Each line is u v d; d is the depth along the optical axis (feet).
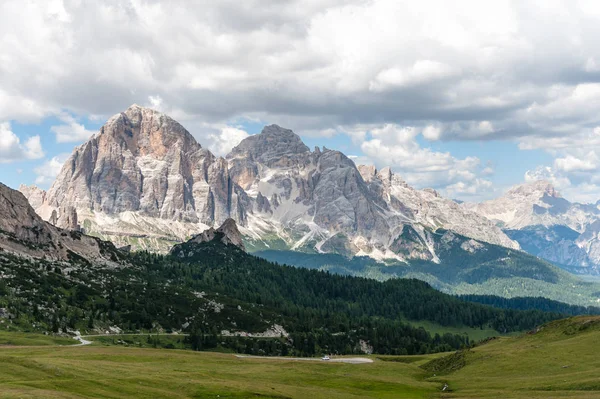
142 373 460.14
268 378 526.98
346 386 516.73
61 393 336.70
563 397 398.62
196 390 411.13
